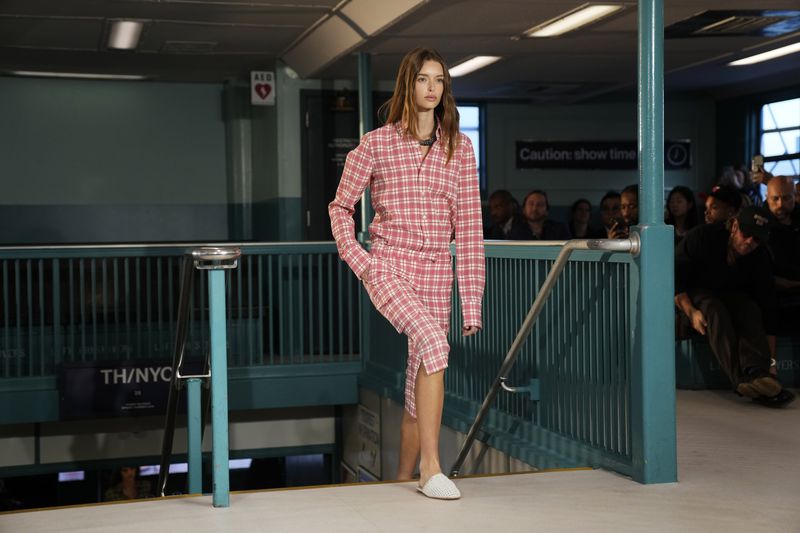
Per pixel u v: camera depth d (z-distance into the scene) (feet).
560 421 14.39
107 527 9.64
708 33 24.62
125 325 25.07
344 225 11.13
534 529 9.62
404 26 22.31
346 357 25.23
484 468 16.78
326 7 22.15
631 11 21.67
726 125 36.94
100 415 22.68
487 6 20.75
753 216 18.25
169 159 32.01
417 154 10.87
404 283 10.91
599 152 37.52
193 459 13.39
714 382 19.48
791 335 19.99
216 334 10.34
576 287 13.76
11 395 22.56
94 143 31.37
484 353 17.28
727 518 10.10
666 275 11.80
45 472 24.88
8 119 30.66
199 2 21.47
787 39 25.59
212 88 32.35
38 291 24.64
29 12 22.18
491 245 16.69
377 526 9.68
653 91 11.76
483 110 36.45
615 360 12.71
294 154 28.81
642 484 11.73
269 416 26.66
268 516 10.05
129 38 25.14
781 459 13.21
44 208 30.96
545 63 28.78
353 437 25.75
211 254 10.18
